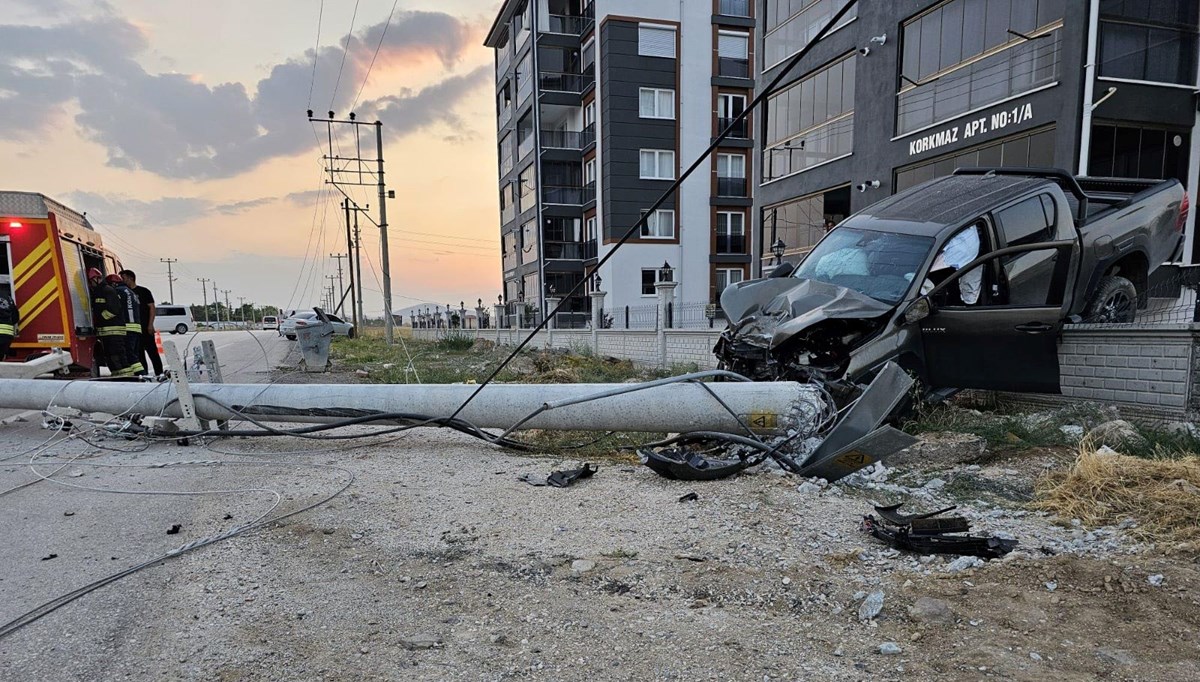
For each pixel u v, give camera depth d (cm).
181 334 4106
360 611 276
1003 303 594
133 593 297
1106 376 575
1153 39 1039
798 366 569
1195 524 324
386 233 2634
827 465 436
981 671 216
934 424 539
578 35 3275
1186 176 1088
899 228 645
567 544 339
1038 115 1060
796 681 216
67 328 866
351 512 396
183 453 568
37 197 843
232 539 359
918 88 1309
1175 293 660
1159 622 240
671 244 2961
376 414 582
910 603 263
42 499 439
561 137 3347
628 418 528
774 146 1755
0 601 292
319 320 1384
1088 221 656
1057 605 255
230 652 245
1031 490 416
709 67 2964
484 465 510
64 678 232
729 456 498
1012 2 1116
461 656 239
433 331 3369
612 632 253
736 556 316
